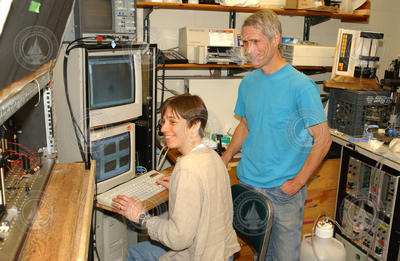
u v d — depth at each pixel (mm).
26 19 855
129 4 1843
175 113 1265
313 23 3074
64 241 1100
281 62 1657
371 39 2482
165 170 2064
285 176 1688
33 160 1585
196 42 2461
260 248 1457
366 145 2250
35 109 1582
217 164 1286
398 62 2701
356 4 2836
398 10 3352
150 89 1980
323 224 2162
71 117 1688
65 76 1616
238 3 2480
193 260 1253
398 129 2451
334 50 2656
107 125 1797
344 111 2508
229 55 2490
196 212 1178
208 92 2527
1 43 730
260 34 1566
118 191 1744
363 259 2295
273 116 1659
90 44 1597
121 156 1933
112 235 2055
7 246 1001
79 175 1578
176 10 2701
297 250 1800
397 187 1993
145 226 1390
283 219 1718
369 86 2479
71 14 1519
